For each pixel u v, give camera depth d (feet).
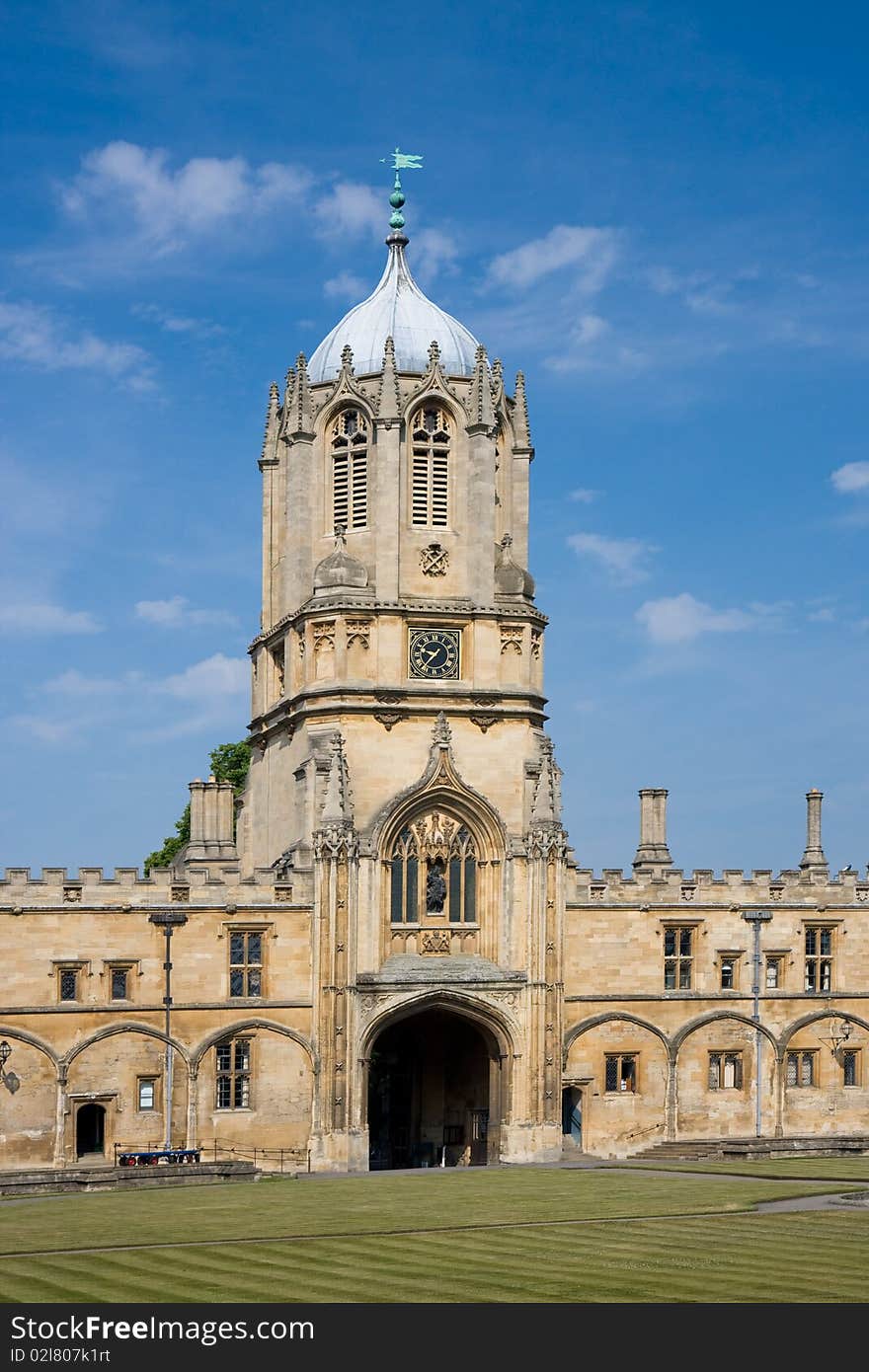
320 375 320.91
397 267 332.19
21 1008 274.16
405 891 300.20
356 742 300.81
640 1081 310.04
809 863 344.49
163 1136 280.31
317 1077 287.48
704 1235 184.03
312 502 315.37
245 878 289.74
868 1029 324.60
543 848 302.04
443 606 306.96
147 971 281.95
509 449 322.34
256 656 332.19
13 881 276.62
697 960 315.99
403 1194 229.25
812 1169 259.39
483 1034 301.63
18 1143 272.31
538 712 310.24
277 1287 152.97
